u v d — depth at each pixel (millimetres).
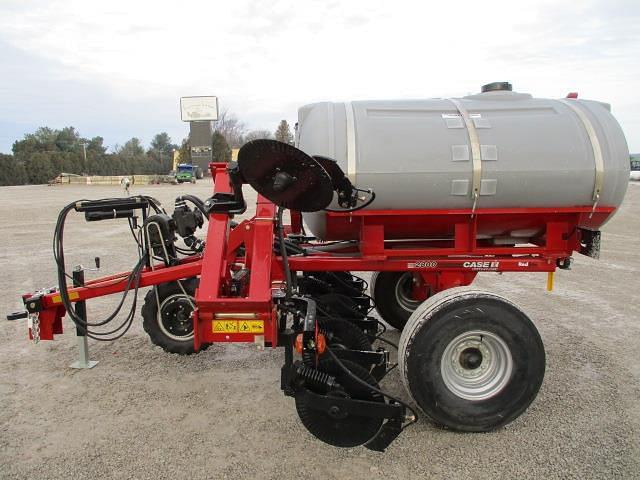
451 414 3205
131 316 4016
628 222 14781
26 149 71938
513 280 7691
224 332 3340
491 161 3381
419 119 3541
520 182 3396
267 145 2803
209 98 48375
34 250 10117
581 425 3385
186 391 3938
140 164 70938
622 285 7355
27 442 3250
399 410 2895
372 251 3625
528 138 3443
